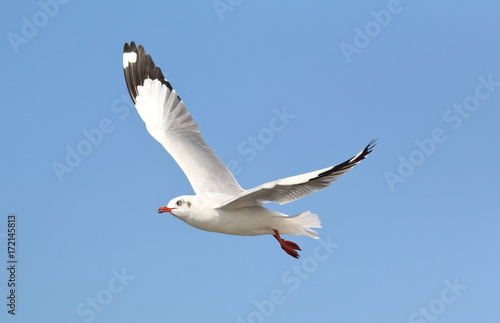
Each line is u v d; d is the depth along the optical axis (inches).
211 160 578.2
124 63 650.8
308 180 443.8
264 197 494.9
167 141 597.0
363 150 454.9
